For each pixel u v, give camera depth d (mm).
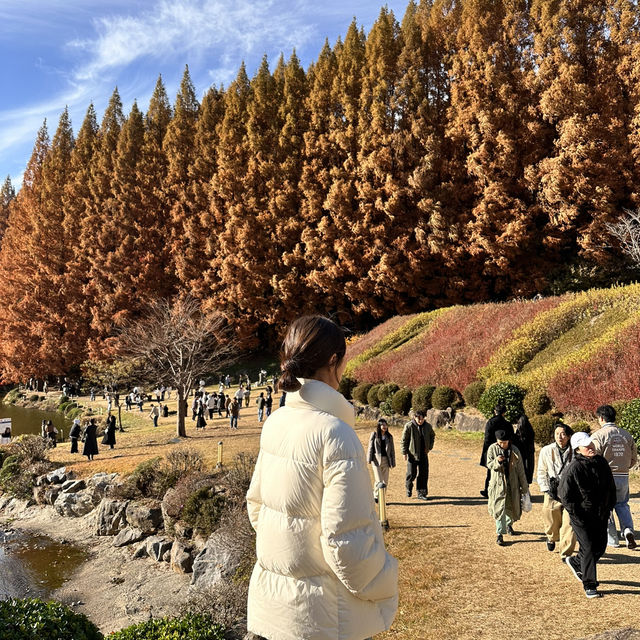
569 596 6508
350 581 1487
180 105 59938
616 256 35406
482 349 22234
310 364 1755
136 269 54938
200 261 53000
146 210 57375
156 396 45781
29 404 55312
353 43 51406
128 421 36750
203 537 13328
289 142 50188
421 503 11430
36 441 23906
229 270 49531
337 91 48812
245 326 49250
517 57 40562
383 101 44969
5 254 70312
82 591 13180
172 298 53438
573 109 36375
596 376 15859
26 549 16203
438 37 46438
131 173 59188
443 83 45438
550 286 37469
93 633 5895
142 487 17016
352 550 1459
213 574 11445
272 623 1601
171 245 54625
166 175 58438
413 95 43844
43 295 60094
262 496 1711
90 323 56375
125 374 39656
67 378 58750
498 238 38375
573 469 6070
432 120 43031
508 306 26375
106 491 17828
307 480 1583
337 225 45281
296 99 51906
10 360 61500
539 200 38188
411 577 7754
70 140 76562
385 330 34750
